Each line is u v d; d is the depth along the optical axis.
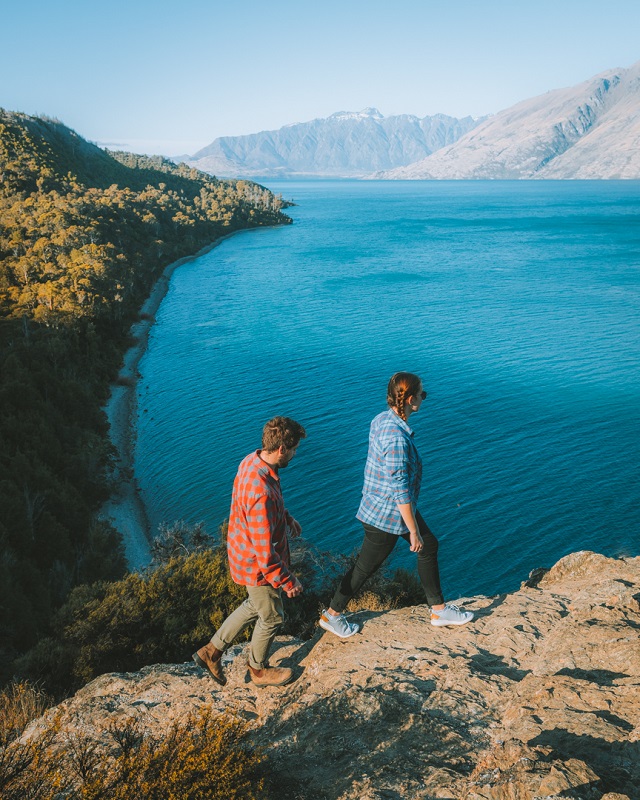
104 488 56.28
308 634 10.63
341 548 50.19
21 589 34.59
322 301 137.88
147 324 119.75
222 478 60.66
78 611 14.91
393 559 43.78
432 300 136.62
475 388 83.56
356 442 68.38
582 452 64.81
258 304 136.12
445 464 63.41
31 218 149.38
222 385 86.75
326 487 59.19
